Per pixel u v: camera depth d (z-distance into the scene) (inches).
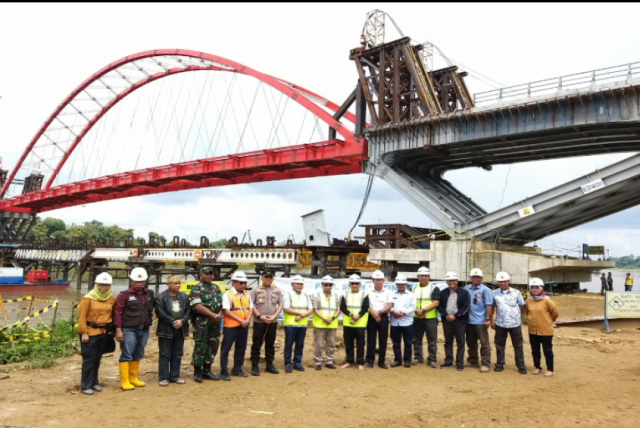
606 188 978.7
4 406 294.0
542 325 399.5
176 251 1535.4
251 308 389.1
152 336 585.9
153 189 2249.0
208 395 326.6
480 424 275.3
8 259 2618.1
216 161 1755.7
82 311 327.0
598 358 472.1
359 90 1445.6
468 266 1067.9
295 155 1518.2
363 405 309.6
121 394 326.3
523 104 1041.5
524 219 1085.8
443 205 1247.5
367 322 428.1
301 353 412.5
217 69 2095.2
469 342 440.5
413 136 1279.5
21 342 514.3
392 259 1187.3
